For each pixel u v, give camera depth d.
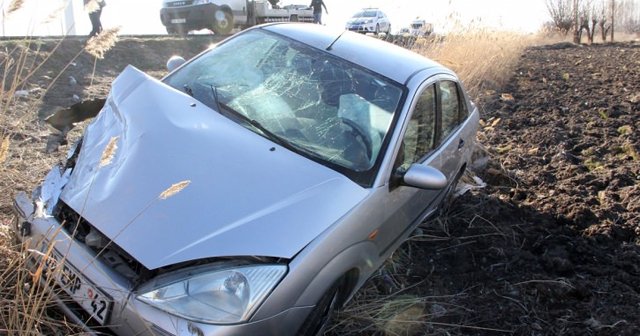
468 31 10.70
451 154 4.34
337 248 2.71
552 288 3.86
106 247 2.54
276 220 2.62
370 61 3.87
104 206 2.64
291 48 3.98
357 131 3.37
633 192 5.50
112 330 2.42
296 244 2.56
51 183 3.04
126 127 3.17
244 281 2.38
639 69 14.68
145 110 3.30
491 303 3.69
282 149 3.15
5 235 2.98
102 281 2.43
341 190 2.93
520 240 4.64
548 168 6.46
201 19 16.31
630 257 4.34
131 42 12.64
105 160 2.52
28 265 2.65
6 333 2.39
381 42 4.44
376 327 3.28
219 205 2.64
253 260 2.45
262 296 2.39
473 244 4.47
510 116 9.12
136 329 2.35
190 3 16.19
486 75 11.21
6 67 3.46
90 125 3.42
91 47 3.04
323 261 2.62
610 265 4.26
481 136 7.79
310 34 4.16
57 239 2.62
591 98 10.64
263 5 18.80
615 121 8.64
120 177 2.79
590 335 3.40
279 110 3.48
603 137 7.83
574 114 9.33
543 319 3.59
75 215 2.74
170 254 2.41
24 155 4.96
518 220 5.02
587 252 4.43
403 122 3.46
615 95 10.91
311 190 2.86
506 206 5.23
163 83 3.71
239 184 2.78
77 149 3.30
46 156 5.05
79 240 2.63
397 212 3.39
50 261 2.52
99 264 2.47
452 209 5.06
